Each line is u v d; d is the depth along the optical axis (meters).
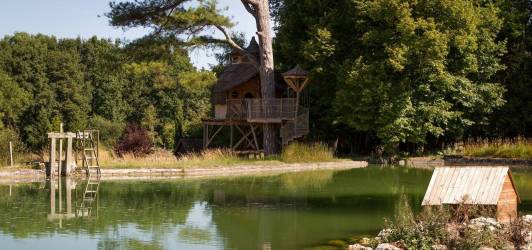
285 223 16.53
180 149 48.03
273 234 15.14
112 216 17.89
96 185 25.61
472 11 37.28
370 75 36.88
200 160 33.12
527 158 35.16
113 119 68.56
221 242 14.35
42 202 20.72
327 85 40.84
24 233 15.50
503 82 43.47
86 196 22.12
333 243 13.96
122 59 36.84
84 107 66.12
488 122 42.69
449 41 37.00
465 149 39.44
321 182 26.28
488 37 39.59
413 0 36.94
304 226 16.08
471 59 38.69
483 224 13.24
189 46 36.09
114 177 29.02
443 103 38.56
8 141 33.28
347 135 43.59
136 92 70.88
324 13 39.78
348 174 30.05
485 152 37.59
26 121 61.47
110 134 61.06
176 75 69.19
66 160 29.64
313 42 39.44
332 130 43.19
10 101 58.97
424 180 26.94
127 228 16.12
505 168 14.92
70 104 63.84
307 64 40.19
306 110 38.72
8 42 69.00
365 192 22.73
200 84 37.47
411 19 35.94
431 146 43.25
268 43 37.97
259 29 37.94
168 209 19.09
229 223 16.67
